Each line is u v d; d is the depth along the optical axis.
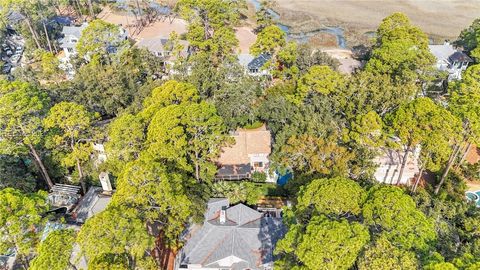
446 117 45.56
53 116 51.81
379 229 34.47
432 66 80.12
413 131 46.34
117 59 84.94
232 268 43.69
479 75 62.22
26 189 53.03
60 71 87.88
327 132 53.88
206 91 69.25
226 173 58.75
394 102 59.25
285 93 71.81
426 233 33.56
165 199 38.50
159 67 88.19
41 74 86.50
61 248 32.62
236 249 43.91
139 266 34.16
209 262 43.41
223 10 110.25
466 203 49.25
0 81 56.75
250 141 60.19
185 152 48.28
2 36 103.00
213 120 48.25
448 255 34.09
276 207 53.12
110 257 31.91
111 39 87.00
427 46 85.00
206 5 103.38
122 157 50.19
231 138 53.94
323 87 63.47
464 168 61.16
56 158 57.00
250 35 121.75
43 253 31.95
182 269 43.41
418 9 139.00
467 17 131.38
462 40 98.62
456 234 40.34
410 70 75.12
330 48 113.44
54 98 67.25
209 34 110.06
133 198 37.72
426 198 46.91
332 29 126.75
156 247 45.31
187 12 104.94
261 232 45.78
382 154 55.16
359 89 61.88
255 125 66.44
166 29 127.00
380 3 146.00
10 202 36.28
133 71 79.38
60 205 51.94
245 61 92.56
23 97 51.06
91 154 58.97
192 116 47.28
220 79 70.00
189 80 68.75
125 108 69.56
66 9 139.25
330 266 30.67
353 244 31.08
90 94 68.50
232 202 52.06
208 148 51.94
